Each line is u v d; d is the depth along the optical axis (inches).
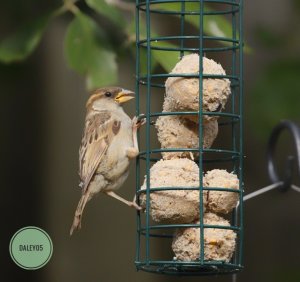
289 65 494.3
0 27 470.6
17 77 495.5
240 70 408.2
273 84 489.7
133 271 609.9
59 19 434.9
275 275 579.2
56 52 585.0
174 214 389.1
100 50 412.8
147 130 404.2
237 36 427.5
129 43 420.2
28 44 416.2
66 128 612.4
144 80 432.5
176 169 390.9
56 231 607.8
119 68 433.7
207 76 392.2
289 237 632.4
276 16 596.4
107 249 610.9
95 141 452.8
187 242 391.5
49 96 605.3
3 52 413.4
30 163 612.4
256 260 630.5
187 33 573.6
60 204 612.4
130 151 441.7
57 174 613.3
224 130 606.9
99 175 451.8
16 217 607.5
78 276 603.5
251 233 633.6
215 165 605.0
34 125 611.5
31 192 610.9
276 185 451.8
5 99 605.0
